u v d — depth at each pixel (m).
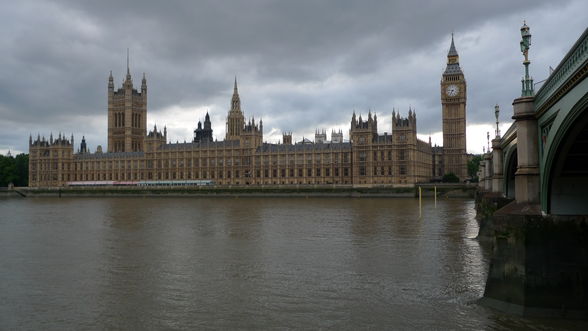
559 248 33.38
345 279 46.16
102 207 149.12
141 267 52.47
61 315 36.84
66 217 112.06
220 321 35.19
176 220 101.00
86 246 66.56
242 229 83.44
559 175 34.50
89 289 43.72
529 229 33.72
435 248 61.06
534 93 36.59
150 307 38.41
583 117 27.39
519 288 34.06
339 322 34.59
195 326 34.28
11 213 126.25
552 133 31.27
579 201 33.84
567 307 32.84
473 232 74.94
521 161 36.88
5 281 46.81
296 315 36.19
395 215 105.38
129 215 115.31
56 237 75.94
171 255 59.06
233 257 57.41
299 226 86.81
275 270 50.34
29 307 38.75
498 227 36.06
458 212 111.19
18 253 61.56
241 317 35.91
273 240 70.06
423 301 38.75
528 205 35.81
